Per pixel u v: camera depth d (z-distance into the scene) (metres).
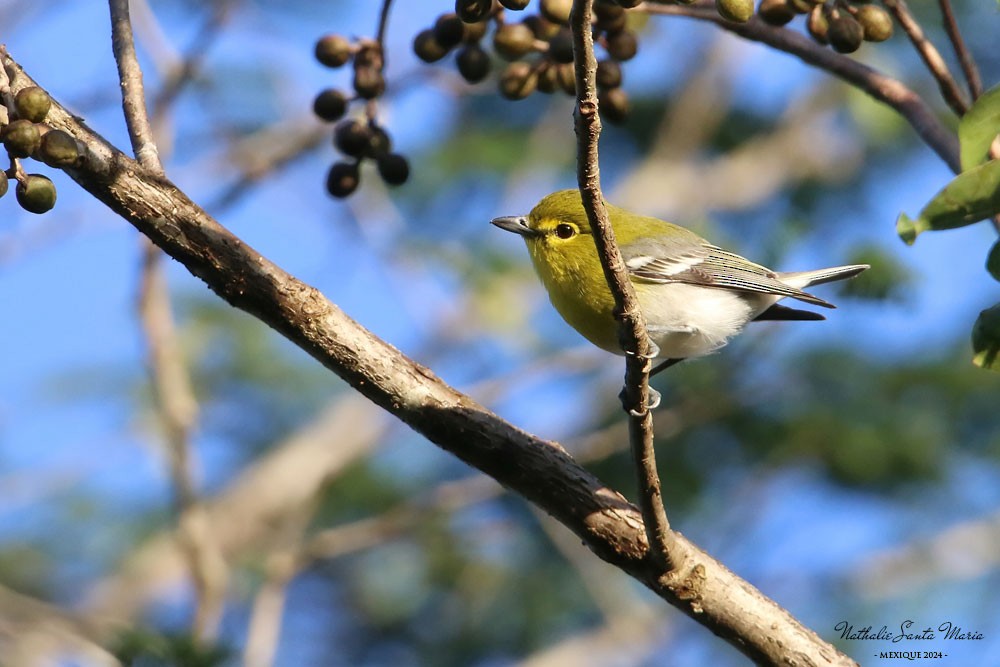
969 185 5.26
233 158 14.34
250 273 6.12
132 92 6.32
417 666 13.43
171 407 10.48
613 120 7.96
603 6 7.59
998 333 5.89
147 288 10.65
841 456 12.95
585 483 6.41
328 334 6.25
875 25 7.01
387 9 7.51
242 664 9.96
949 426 13.26
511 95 7.79
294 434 15.18
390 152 7.72
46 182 5.35
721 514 13.16
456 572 13.62
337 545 10.85
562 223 9.48
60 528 14.16
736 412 13.14
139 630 8.25
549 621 13.25
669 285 9.67
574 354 13.86
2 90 5.30
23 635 9.94
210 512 14.41
